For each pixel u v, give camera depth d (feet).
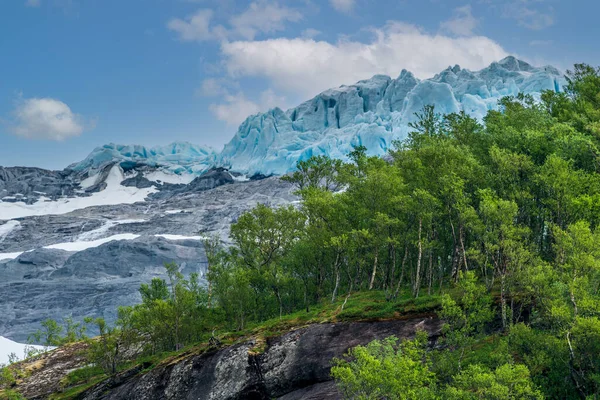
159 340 282.56
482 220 195.31
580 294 134.41
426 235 232.94
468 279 160.76
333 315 223.30
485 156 242.17
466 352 157.58
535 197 207.00
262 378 209.05
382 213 222.69
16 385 277.64
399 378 116.88
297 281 286.25
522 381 120.88
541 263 161.17
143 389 232.73
